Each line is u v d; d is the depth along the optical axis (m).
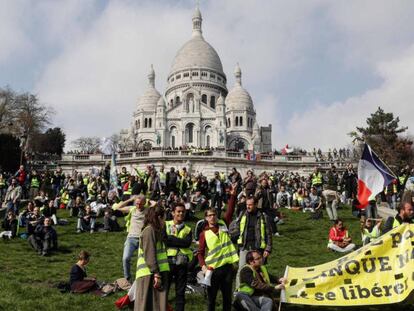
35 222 20.33
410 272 9.54
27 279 13.66
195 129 123.38
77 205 26.72
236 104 135.12
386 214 25.22
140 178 26.45
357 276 9.86
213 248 9.84
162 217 9.52
